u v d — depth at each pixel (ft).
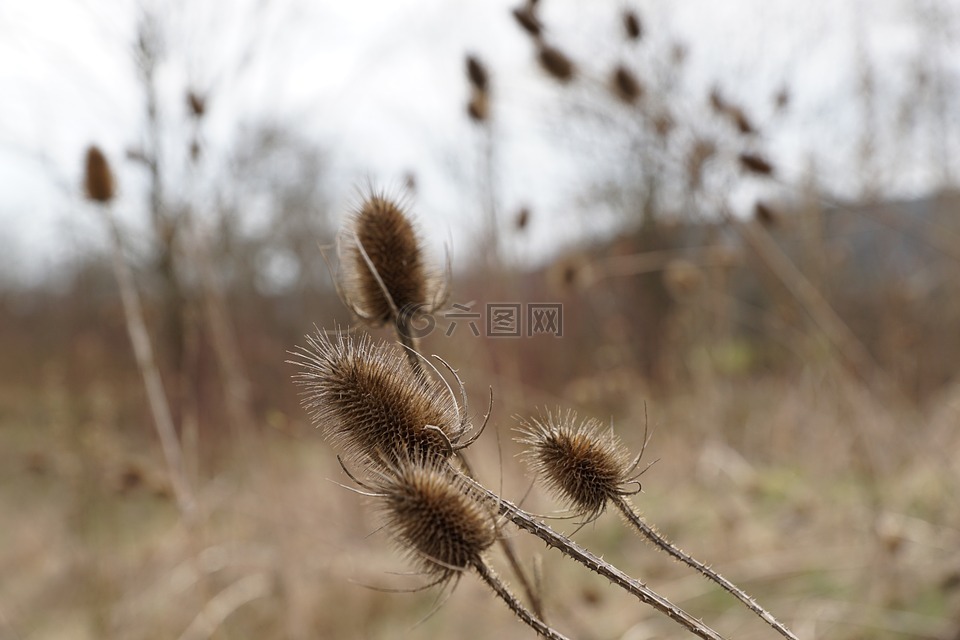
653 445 24.18
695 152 16.44
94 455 18.93
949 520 17.60
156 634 16.79
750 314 32.14
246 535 19.04
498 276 18.30
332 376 5.52
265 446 19.67
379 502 5.17
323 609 18.12
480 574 4.93
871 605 15.94
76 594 19.89
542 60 15.74
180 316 19.54
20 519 25.26
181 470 15.06
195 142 15.76
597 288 28.17
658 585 18.35
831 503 19.93
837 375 20.51
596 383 22.38
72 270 31.60
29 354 38.14
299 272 28.40
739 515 19.76
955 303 27.68
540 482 5.66
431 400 5.61
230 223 21.53
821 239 22.72
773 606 16.74
